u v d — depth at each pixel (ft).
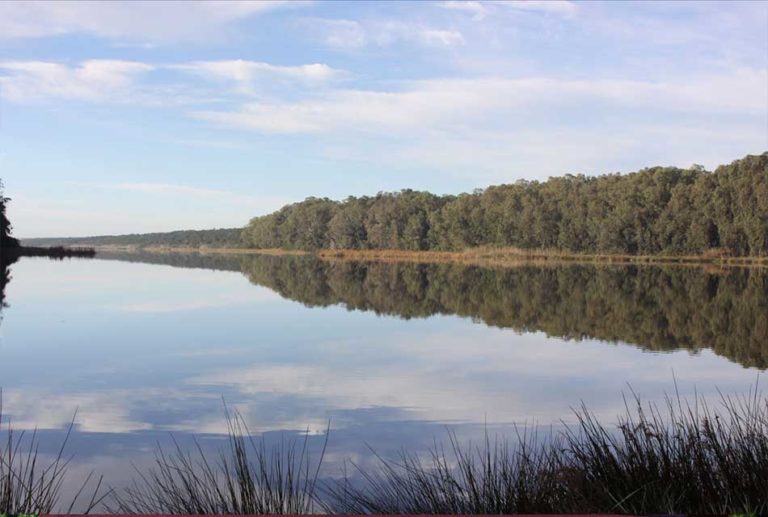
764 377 38.63
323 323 64.13
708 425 17.16
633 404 30.91
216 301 85.30
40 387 33.81
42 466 20.89
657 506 14.23
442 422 27.43
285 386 34.63
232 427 26.32
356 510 15.83
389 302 88.22
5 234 237.45
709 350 49.32
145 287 106.01
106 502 17.72
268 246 402.72
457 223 287.07
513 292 105.09
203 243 491.72
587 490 15.20
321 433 25.59
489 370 40.06
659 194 240.73
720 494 14.66
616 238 242.78
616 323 66.39
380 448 23.34
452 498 15.61
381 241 309.01
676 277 145.28
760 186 213.05
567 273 163.63
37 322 60.54
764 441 16.43
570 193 262.06
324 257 304.09
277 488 16.10
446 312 75.92
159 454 22.52
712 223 227.61
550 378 37.63
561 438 22.98
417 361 42.88
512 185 287.89
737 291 106.32
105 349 46.24
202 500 15.87
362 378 37.06
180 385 34.55
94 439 24.38
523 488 15.35
